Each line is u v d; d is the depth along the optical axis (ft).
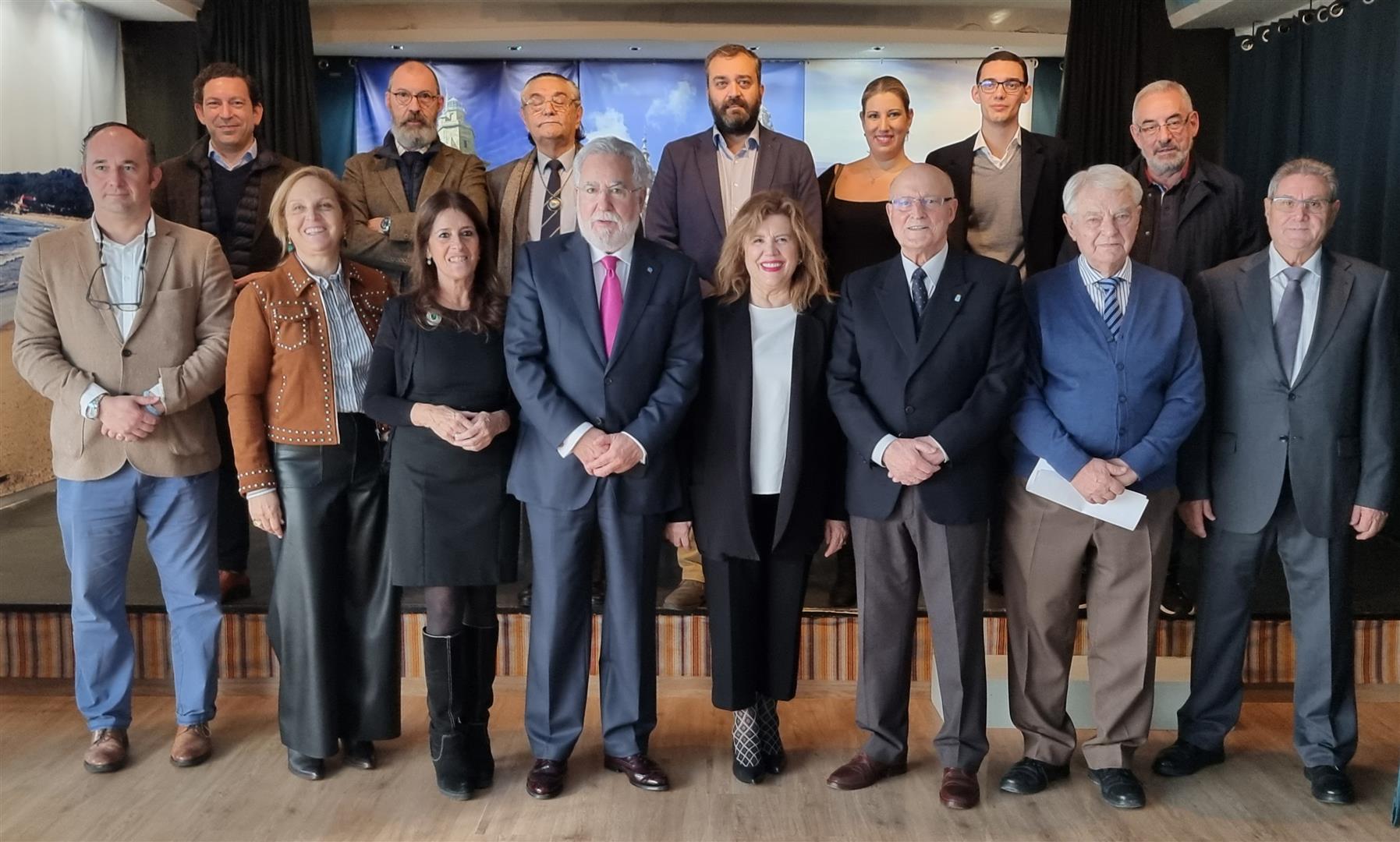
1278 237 9.02
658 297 8.87
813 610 11.55
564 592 8.93
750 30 23.44
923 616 11.35
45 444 19.19
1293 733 9.77
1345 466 9.04
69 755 9.93
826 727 10.64
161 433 9.46
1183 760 9.56
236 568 11.98
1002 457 9.47
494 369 8.97
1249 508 9.19
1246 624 9.50
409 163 12.21
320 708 9.26
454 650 9.11
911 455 8.46
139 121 20.83
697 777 9.50
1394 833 8.58
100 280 9.35
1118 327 8.87
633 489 8.82
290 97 19.97
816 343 9.01
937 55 24.95
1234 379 9.27
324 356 9.08
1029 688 9.29
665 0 23.36
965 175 11.80
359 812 8.84
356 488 9.27
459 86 25.39
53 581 12.90
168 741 10.20
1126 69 19.13
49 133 18.45
